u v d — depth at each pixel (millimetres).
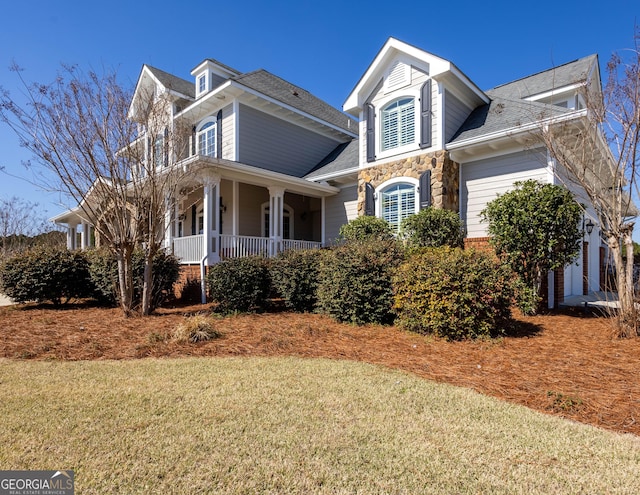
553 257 7785
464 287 5723
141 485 2248
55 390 3734
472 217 11102
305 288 8297
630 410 3336
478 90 11805
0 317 8203
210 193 10727
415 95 11633
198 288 10586
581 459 2564
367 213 12672
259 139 15016
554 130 7688
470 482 2314
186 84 17562
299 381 4031
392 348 5410
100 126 7504
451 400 3527
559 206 7410
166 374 4262
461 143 10609
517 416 3193
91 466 2424
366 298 6840
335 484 2283
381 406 3387
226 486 2248
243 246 11727
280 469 2418
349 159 14961
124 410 3260
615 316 6270
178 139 8766
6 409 3266
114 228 7824
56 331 6578
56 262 10023
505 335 6160
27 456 2527
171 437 2797
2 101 6973
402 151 11867
